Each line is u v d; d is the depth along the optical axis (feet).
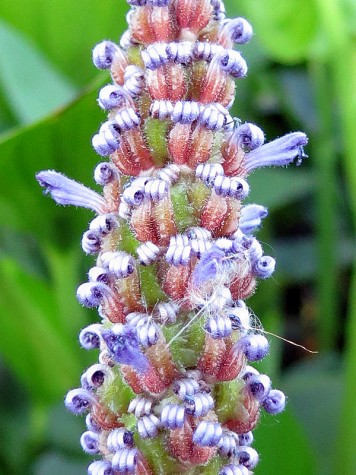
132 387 0.19
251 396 0.20
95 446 0.21
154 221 0.19
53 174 0.21
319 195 0.47
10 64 0.36
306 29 0.39
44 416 0.43
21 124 0.37
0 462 0.42
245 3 0.39
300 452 0.31
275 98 0.56
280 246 0.51
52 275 0.41
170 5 0.19
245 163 0.20
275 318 0.45
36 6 0.39
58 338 0.41
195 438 0.18
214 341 0.19
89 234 0.20
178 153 0.19
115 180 0.20
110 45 0.20
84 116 0.30
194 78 0.19
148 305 0.19
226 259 0.18
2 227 0.42
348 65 0.36
